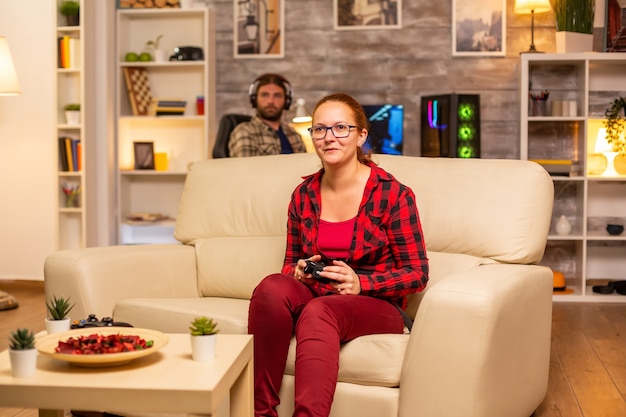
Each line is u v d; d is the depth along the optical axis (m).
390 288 2.35
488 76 5.70
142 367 1.77
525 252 2.58
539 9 5.33
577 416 2.71
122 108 5.95
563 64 5.61
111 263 2.75
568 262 5.68
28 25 5.65
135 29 6.03
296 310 2.29
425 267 2.42
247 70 5.91
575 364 3.47
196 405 1.62
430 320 2.12
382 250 2.46
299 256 2.58
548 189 2.66
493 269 2.39
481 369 2.09
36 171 5.70
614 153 5.44
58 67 5.63
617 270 5.65
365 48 5.79
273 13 5.86
